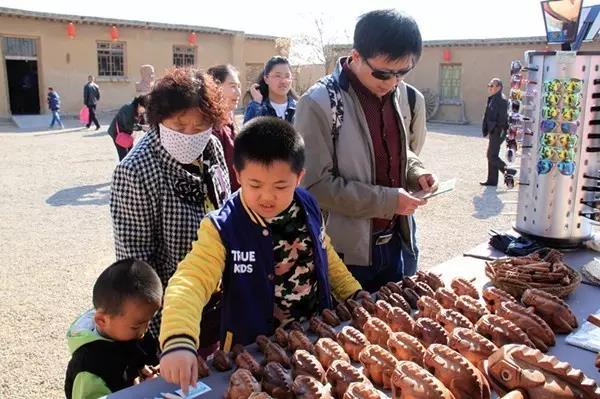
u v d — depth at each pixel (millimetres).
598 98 1845
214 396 1047
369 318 1248
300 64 18484
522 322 1229
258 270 1353
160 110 1624
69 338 1444
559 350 1229
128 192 1644
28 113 17172
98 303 1393
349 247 1879
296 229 1417
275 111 3904
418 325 1202
